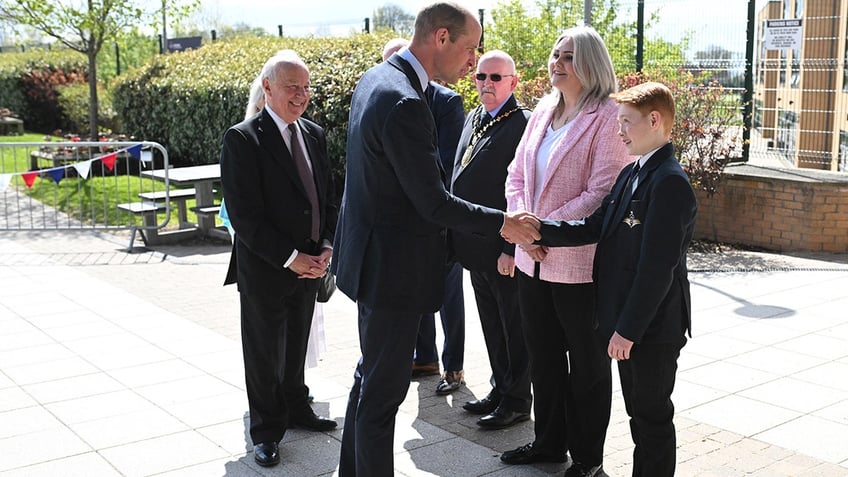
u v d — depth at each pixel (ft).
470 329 21.54
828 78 31.27
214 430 15.28
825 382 16.88
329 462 14.03
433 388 17.40
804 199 29.14
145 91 53.88
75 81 78.69
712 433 14.57
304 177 14.42
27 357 19.33
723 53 32.24
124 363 18.90
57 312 23.09
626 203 11.35
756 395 16.28
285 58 13.88
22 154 57.26
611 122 12.50
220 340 20.57
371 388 11.46
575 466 13.20
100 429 15.31
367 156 10.89
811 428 14.73
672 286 11.17
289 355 15.06
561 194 12.80
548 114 13.39
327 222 14.99
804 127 31.83
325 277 15.90
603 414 13.01
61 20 49.26
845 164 31.04
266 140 13.96
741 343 19.42
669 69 33.04
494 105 15.29
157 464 13.92
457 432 15.14
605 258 11.62
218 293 25.13
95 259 29.89
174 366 18.71
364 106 10.93
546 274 12.76
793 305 22.45
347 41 41.70
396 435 15.02
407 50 11.21
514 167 14.02
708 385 16.85
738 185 30.58
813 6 31.37
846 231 29.14
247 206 13.67
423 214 10.73
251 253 13.96
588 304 12.72
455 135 16.66
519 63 44.09
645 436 11.68
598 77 12.62
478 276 15.40
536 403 13.64
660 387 11.39
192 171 33.60
